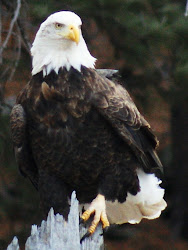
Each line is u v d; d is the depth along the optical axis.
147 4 17.50
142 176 13.09
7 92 18.45
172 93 18.44
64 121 12.38
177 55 17.48
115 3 17.17
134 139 12.63
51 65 12.43
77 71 12.42
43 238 9.54
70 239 9.63
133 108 12.72
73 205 9.89
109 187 12.74
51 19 12.35
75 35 12.18
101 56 18.52
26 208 20.14
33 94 12.47
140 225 24.25
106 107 12.36
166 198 25.28
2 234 20.31
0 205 20.08
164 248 24.11
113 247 22.95
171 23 17.36
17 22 17.11
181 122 23.19
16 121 12.55
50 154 12.61
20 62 17.55
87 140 12.48
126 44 17.77
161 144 23.88
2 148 18.05
